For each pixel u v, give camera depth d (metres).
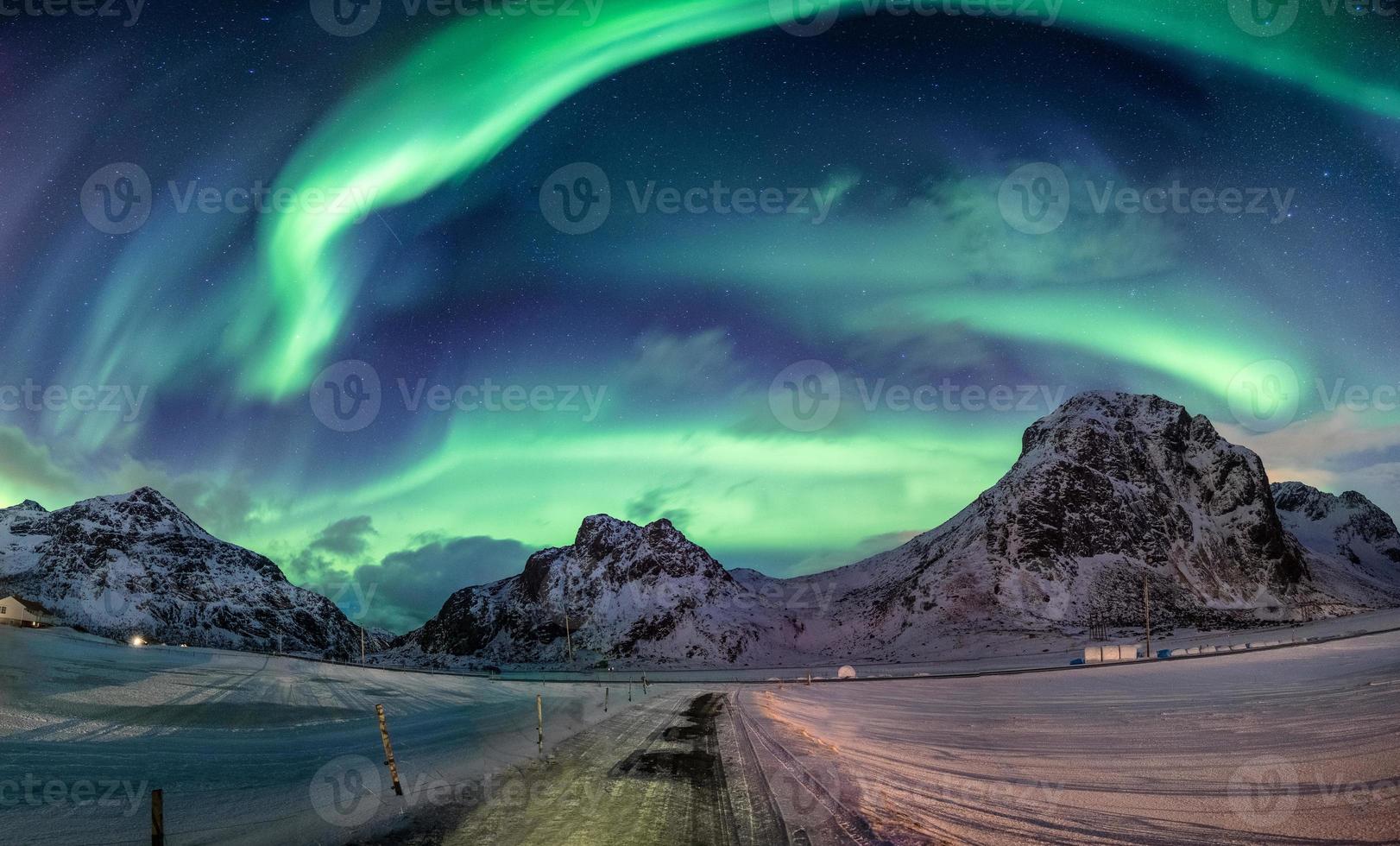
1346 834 11.02
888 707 44.19
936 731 28.33
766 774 17.34
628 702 50.34
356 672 78.44
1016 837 11.39
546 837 11.30
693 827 11.90
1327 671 47.34
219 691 40.34
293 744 23.69
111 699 31.45
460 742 24.64
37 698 29.22
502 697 55.03
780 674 133.62
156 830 10.20
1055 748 21.66
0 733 21.59
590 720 34.12
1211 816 12.50
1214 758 18.08
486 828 11.85
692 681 109.31
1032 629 169.00
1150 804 13.63
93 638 82.19
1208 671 60.00
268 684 49.00
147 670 48.41
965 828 11.99
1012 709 38.00
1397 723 21.05
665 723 32.72
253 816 12.90
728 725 31.36
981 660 129.62
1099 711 32.59
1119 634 148.75
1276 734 21.31
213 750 21.19
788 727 30.55
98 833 11.91
